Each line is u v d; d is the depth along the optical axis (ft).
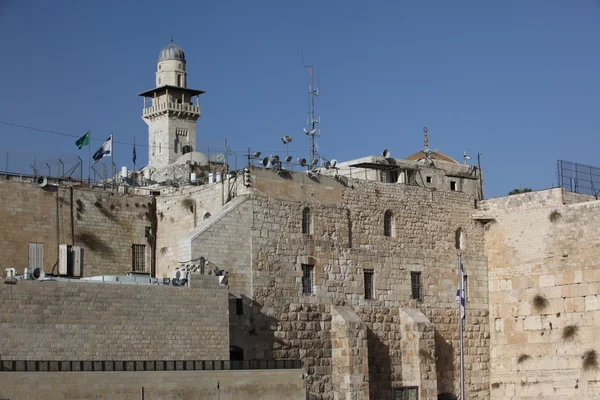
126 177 314.55
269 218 271.08
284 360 248.11
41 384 199.72
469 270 314.96
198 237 256.52
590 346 295.89
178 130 570.05
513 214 315.17
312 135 326.85
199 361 228.84
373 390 285.84
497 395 311.88
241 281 263.08
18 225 265.34
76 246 272.72
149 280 243.81
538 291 307.78
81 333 221.46
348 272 285.84
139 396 211.41
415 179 321.11
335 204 286.46
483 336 314.14
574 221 303.07
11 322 213.46
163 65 577.43
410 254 301.43
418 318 294.05
